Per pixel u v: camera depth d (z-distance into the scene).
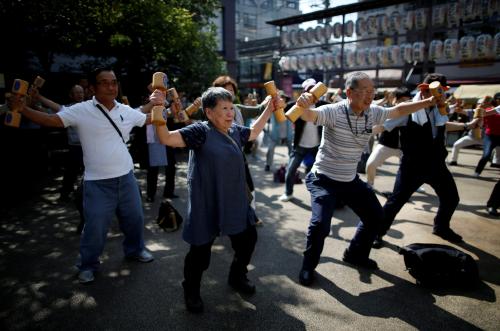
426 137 3.24
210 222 2.22
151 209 4.70
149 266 3.10
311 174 2.90
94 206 2.71
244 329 2.24
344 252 3.16
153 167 4.89
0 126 5.77
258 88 23.59
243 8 29.67
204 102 2.16
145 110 3.10
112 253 3.35
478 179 6.47
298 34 12.55
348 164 2.70
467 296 2.60
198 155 2.16
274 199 5.20
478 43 9.25
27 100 2.72
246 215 2.31
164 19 8.02
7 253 3.36
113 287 2.75
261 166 7.74
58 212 4.59
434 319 2.33
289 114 2.29
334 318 2.35
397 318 2.34
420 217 4.35
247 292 2.64
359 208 2.79
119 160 2.76
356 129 2.58
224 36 17.61
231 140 2.20
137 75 10.05
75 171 5.00
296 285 2.77
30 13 5.86
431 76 3.31
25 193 5.50
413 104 2.71
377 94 11.91
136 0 7.29
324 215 2.64
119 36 7.95
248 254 2.53
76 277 2.90
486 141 6.47
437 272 2.68
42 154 6.79
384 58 10.70
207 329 2.24
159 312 2.42
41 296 2.62
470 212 4.54
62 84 10.15
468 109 10.82
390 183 6.15
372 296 2.61
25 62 9.21
